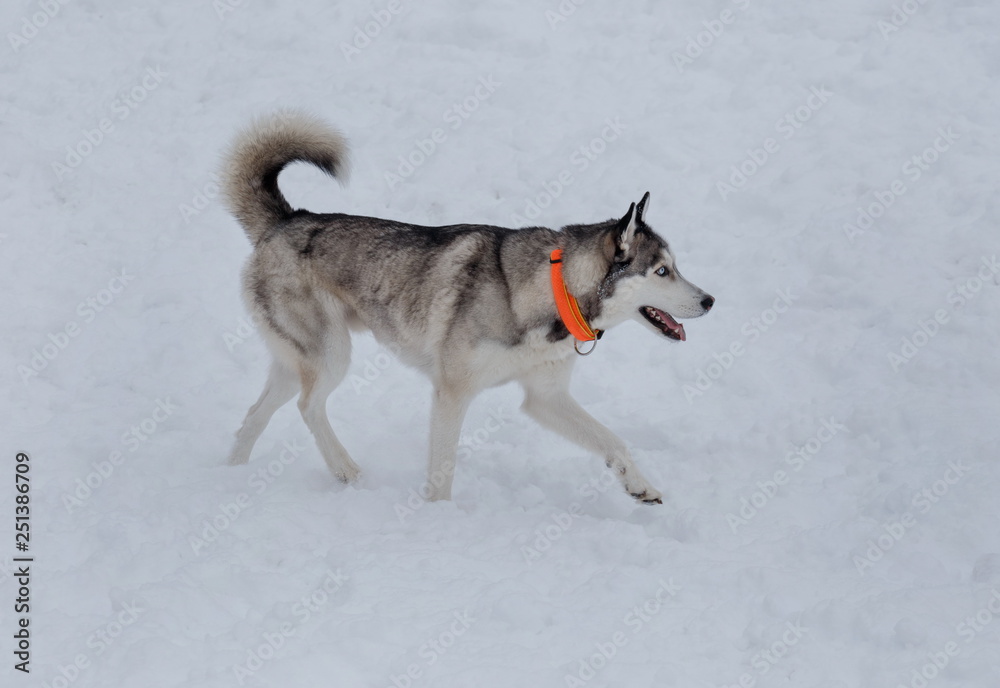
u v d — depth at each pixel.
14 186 23.27
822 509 12.66
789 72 23.06
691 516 12.39
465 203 21.27
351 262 13.73
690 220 19.95
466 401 13.17
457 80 24.44
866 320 16.95
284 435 15.47
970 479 12.41
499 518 12.55
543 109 23.27
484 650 9.23
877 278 17.61
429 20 26.47
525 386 13.59
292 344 14.22
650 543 11.38
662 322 13.11
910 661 8.76
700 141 21.77
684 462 14.17
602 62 24.44
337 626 9.62
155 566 11.13
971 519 11.61
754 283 18.28
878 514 12.27
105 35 28.50
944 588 10.02
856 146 20.77
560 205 20.70
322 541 11.88
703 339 17.39
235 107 24.97
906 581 10.61
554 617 9.78
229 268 20.22
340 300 14.05
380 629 9.54
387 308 13.54
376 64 25.55
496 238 13.06
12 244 21.48
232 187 14.57
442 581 10.58
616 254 12.37
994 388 14.91
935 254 17.86
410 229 13.66
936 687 8.42
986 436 13.39
